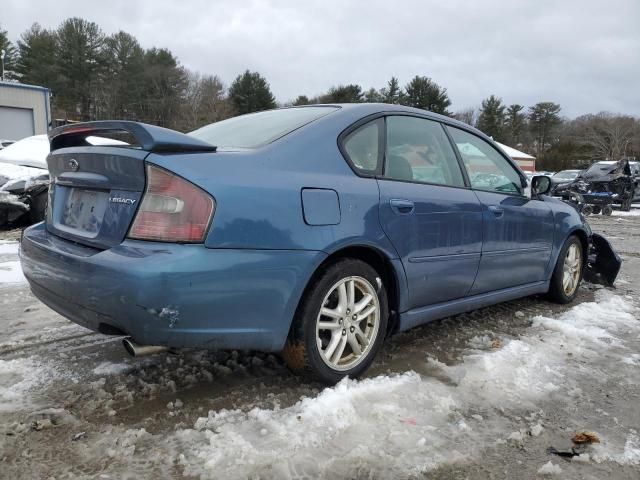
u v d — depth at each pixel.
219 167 2.35
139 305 2.13
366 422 2.43
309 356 2.65
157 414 2.47
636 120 77.00
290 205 2.48
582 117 85.94
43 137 10.09
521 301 4.80
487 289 3.75
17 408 2.49
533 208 4.14
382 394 2.71
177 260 2.16
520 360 3.25
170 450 2.18
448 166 3.51
